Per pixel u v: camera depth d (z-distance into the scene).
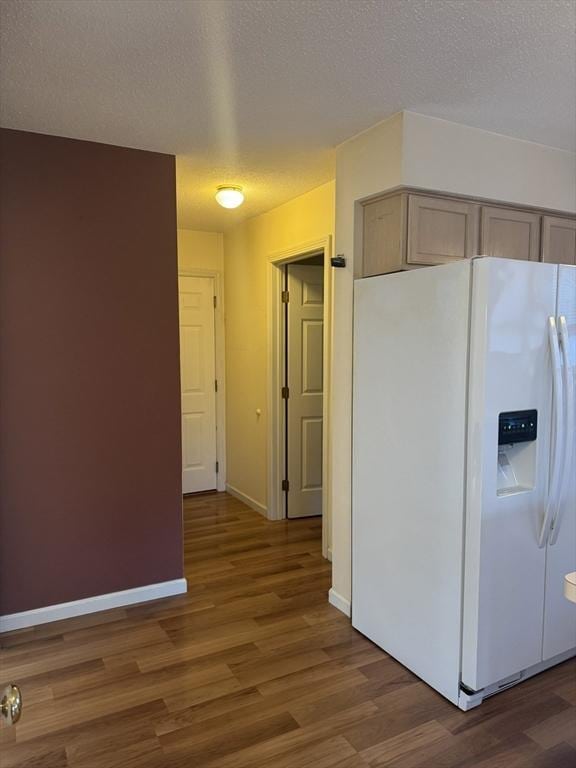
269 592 3.24
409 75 2.12
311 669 2.46
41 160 2.70
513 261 2.08
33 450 2.77
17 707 1.21
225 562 3.69
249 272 4.71
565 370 2.21
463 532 2.15
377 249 2.68
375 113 2.47
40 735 2.03
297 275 4.45
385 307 2.51
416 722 2.11
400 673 2.43
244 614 2.97
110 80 2.16
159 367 3.05
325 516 3.76
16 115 2.49
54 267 2.76
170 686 2.33
